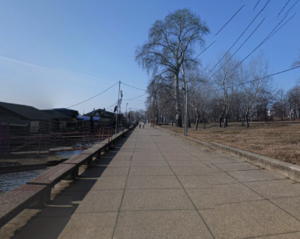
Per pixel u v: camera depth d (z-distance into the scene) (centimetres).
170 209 389
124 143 1548
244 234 303
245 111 3041
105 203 417
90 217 358
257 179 563
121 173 654
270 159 651
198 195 457
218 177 595
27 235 302
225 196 449
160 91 3666
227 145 1068
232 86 3125
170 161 838
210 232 309
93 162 818
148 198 442
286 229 314
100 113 5712
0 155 1170
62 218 354
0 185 793
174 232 310
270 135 1504
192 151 1103
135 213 372
